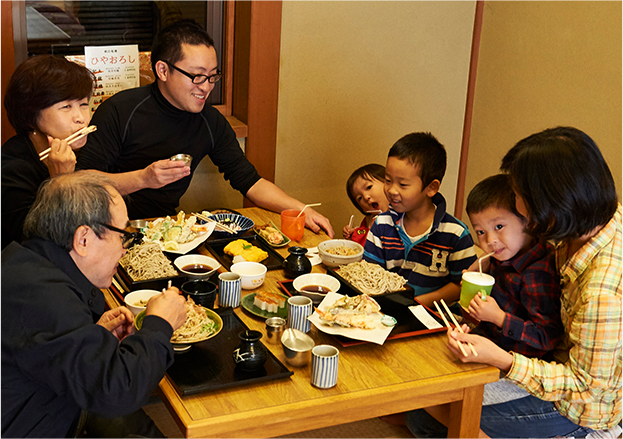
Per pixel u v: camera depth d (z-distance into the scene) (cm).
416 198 218
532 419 188
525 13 379
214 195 352
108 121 256
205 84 252
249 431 139
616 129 338
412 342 172
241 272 203
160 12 321
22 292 128
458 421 165
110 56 313
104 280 148
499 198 184
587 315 164
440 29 386
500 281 200
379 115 386
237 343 164
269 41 332
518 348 191
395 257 232
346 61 364
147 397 133
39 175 206
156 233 223
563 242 180
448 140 419
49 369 125
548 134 163
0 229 201
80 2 302
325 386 146
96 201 139
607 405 174
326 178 383
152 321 142
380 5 362
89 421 176
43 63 199
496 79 405
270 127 349
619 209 176
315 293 189
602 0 335
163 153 268
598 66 342
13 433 132
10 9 281
